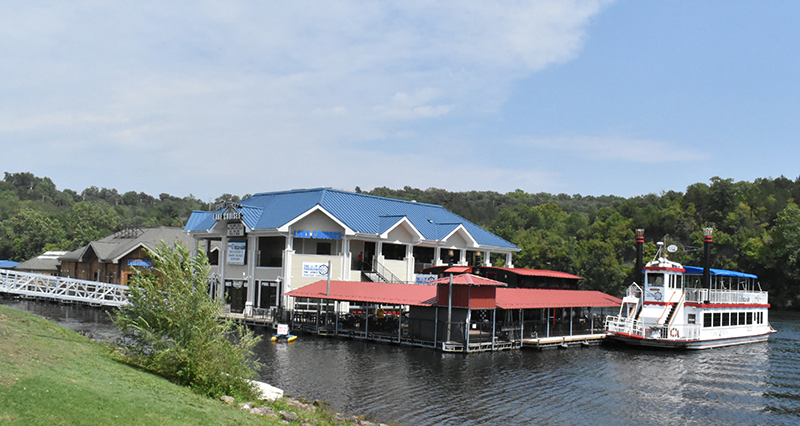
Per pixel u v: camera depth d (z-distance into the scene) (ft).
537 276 193.47
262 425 64.34
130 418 53.98
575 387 113.50
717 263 366.02
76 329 164.55
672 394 111.65
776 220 373.61
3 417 46.57
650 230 446.19
